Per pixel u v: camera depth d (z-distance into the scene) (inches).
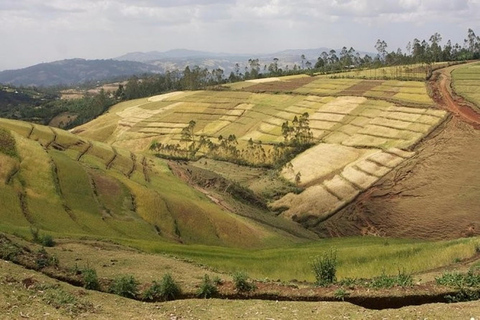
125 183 2608.3
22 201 1923.0
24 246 1113.4
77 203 2161.7
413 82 6131.9
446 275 928.3
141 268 1141.7
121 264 1178.0
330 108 5841.5
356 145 4626.0
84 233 1835.6
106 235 1930.4
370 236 3019.2
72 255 1236.5
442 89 5595.5
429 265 1412.4
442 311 697.6
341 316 698.8
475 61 7632.9
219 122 6545.3
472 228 2923.2
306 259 1654.8
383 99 5620.1
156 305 775.7
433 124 4527.6
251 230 2728.8
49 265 979.3
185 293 868.6
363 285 917.8
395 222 3233.3
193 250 1727.4
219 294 863.1
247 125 6190.9
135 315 705.0
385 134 4658.0
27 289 754.8
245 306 765.9
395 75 6825.8
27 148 2426.2
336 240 2723.9
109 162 3137.3
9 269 850.8
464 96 5088.6
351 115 5452.8
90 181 2447.1
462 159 3794.3
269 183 4414.4
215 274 1139.3
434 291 853.2
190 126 6205.7
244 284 877.2
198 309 748.6
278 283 938.1
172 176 3444.9
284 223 3353.8
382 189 3666.3
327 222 3459.6
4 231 1409.9
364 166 4094.5
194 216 2564.0
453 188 3437.5
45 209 1955.0
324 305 764.6
